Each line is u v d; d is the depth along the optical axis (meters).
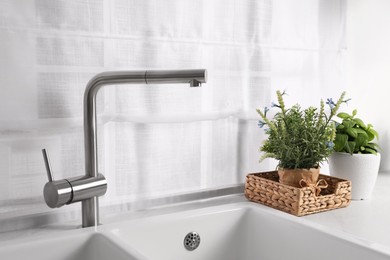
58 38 1.13
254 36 1.48
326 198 1.30
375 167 1.44
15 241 0.98
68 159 1.17
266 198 1.32
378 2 1.87
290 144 1.29
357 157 1.43
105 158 1.24
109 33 1.21
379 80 1.90
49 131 1.14
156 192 1.34
